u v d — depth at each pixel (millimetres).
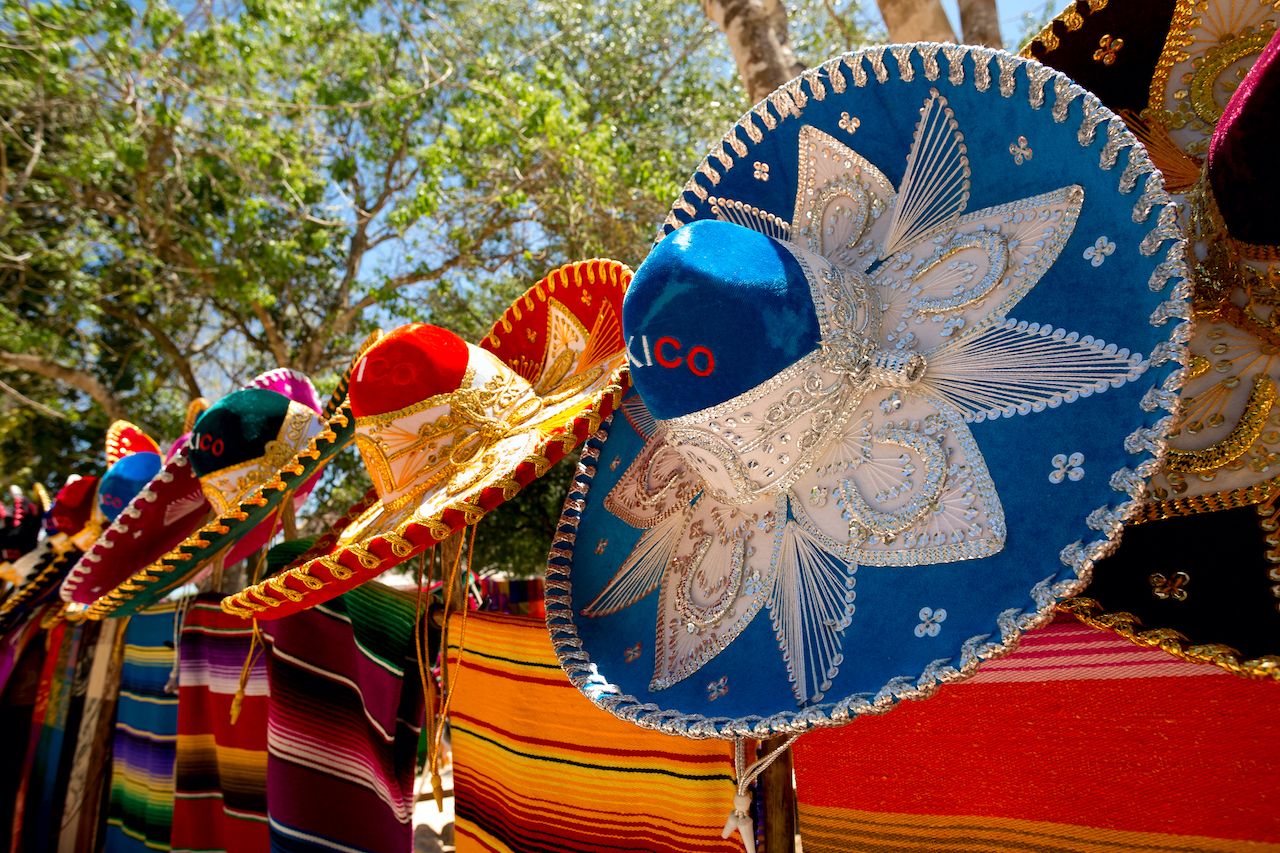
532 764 2129
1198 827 1262
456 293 10055
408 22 8758
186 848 3146
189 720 3213
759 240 1347
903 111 1411
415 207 8539
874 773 1582
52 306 11070
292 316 11836
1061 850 1372
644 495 1713
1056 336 1149
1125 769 1331
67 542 4457
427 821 4637
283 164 9516
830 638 1253
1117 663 1365
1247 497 1189
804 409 1325
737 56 4102
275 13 9141
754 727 1205
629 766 1882
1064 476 1076
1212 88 1415
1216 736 1264
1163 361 1011
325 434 2473
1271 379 1235
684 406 1379
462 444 1992
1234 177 1210
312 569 1737
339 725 2578
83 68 8625
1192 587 1181
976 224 1311
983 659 1033
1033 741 1423
